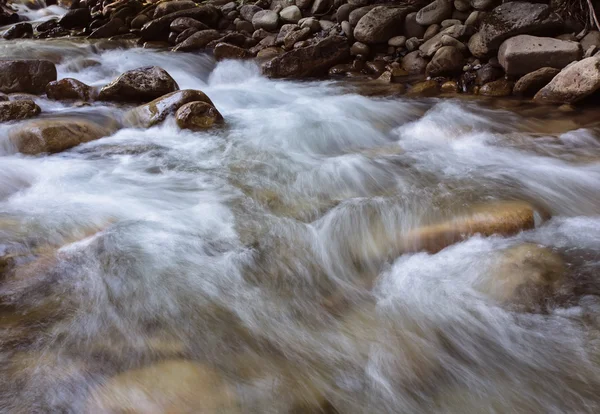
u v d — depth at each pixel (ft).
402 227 12.85
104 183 16.29
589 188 15.12
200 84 31.91
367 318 10.15
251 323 10.02
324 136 20.62
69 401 8.09
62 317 10.05
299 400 8.23
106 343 9.38
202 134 20.65
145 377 8.51
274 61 31.22
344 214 13.62
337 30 34.12
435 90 26.78
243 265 11.84
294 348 9.37
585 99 22.79
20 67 25.82
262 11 40.09
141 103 24.79
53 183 16.28
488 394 8.34
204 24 41.75
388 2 33.35
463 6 29.25
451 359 9.04
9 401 8.09
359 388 8.48
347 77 30.45
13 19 56.65
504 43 25.40
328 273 11.68
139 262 11.80
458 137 19.94
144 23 45.75
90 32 47.14
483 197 14.11
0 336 9.50
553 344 9.16
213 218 13.94
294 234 13.09
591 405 8.05
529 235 12.41
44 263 11.69
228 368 8.85
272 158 18.47
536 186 15.05
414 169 16.85
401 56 30.55
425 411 8.07
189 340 9.50
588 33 25.07
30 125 19.01
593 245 11.96
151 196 15.34
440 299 10.41
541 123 21.12
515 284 10.31
